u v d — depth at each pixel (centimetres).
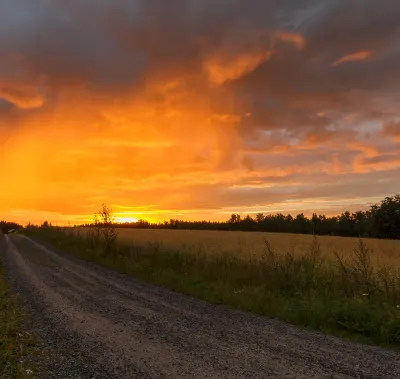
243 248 2131
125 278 1639
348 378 546
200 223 12519
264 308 1015
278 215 11806
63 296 1215
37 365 602
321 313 917
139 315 959
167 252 2059
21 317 930
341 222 10362
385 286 1048
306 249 2048
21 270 1884
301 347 698
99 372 571
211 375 556
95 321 894
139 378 546
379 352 676
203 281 1455
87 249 2730
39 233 5931
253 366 594
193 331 807
